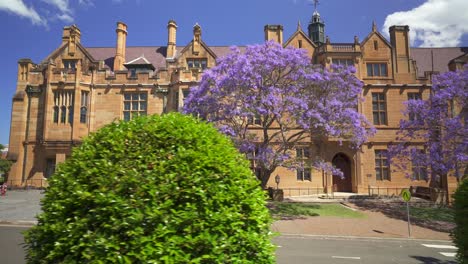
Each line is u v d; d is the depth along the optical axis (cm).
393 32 3012
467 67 1967
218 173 339
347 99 1961
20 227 1388
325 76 1862
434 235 1480
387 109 2853
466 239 689
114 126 385
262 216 352
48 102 2830
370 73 2938
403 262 998
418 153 2109
